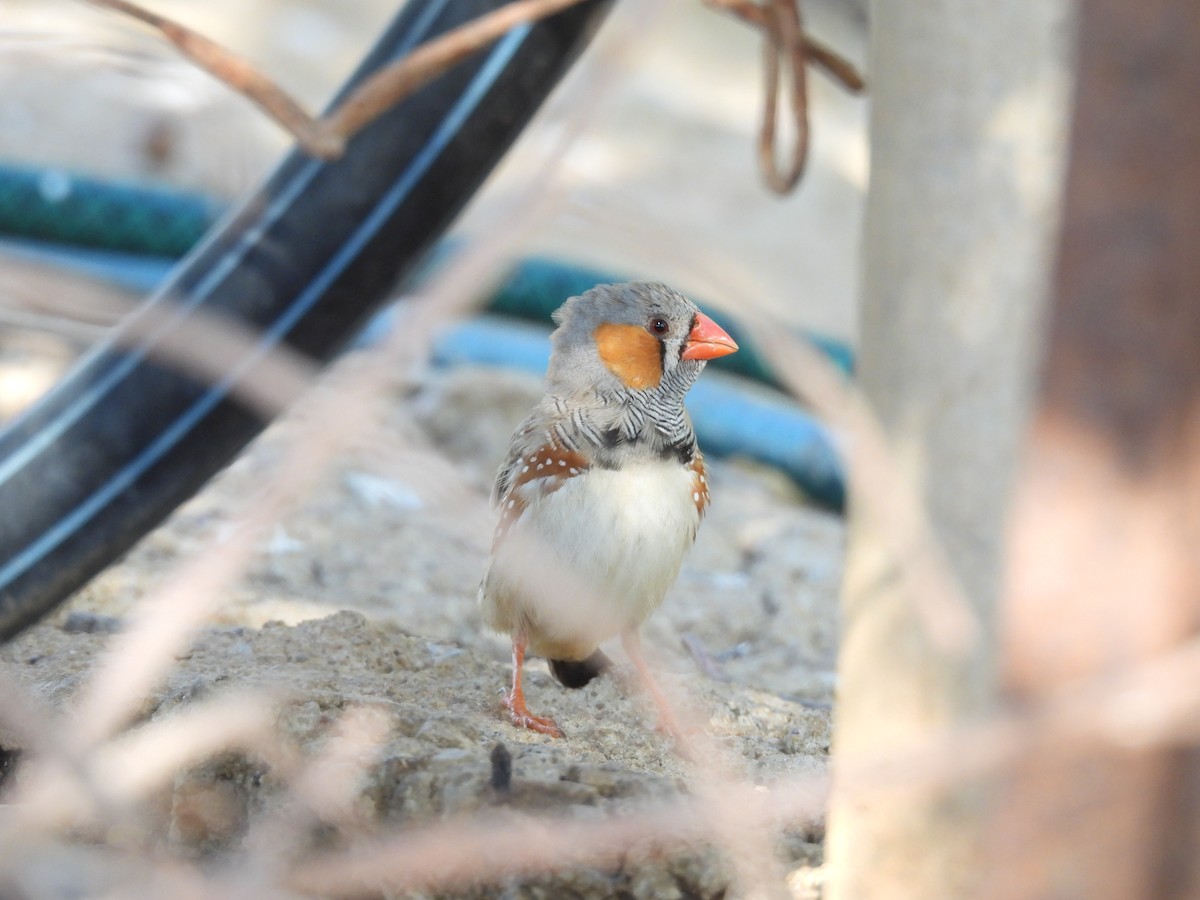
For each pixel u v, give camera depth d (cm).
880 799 270
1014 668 184
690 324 284
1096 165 178
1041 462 183
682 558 285
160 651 170
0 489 282
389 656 285
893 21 270
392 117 281
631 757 282
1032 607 184
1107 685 155
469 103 281
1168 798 180
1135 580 179
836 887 271
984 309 261
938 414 265
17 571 282
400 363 168
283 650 284
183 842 276
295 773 273
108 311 211
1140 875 181
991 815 197
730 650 294
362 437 190
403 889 274
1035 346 256
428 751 276
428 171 281
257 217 282
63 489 282
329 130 256
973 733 165
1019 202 258
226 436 282
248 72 256
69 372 283
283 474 169
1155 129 175
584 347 284
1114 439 179
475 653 287
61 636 286
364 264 282
